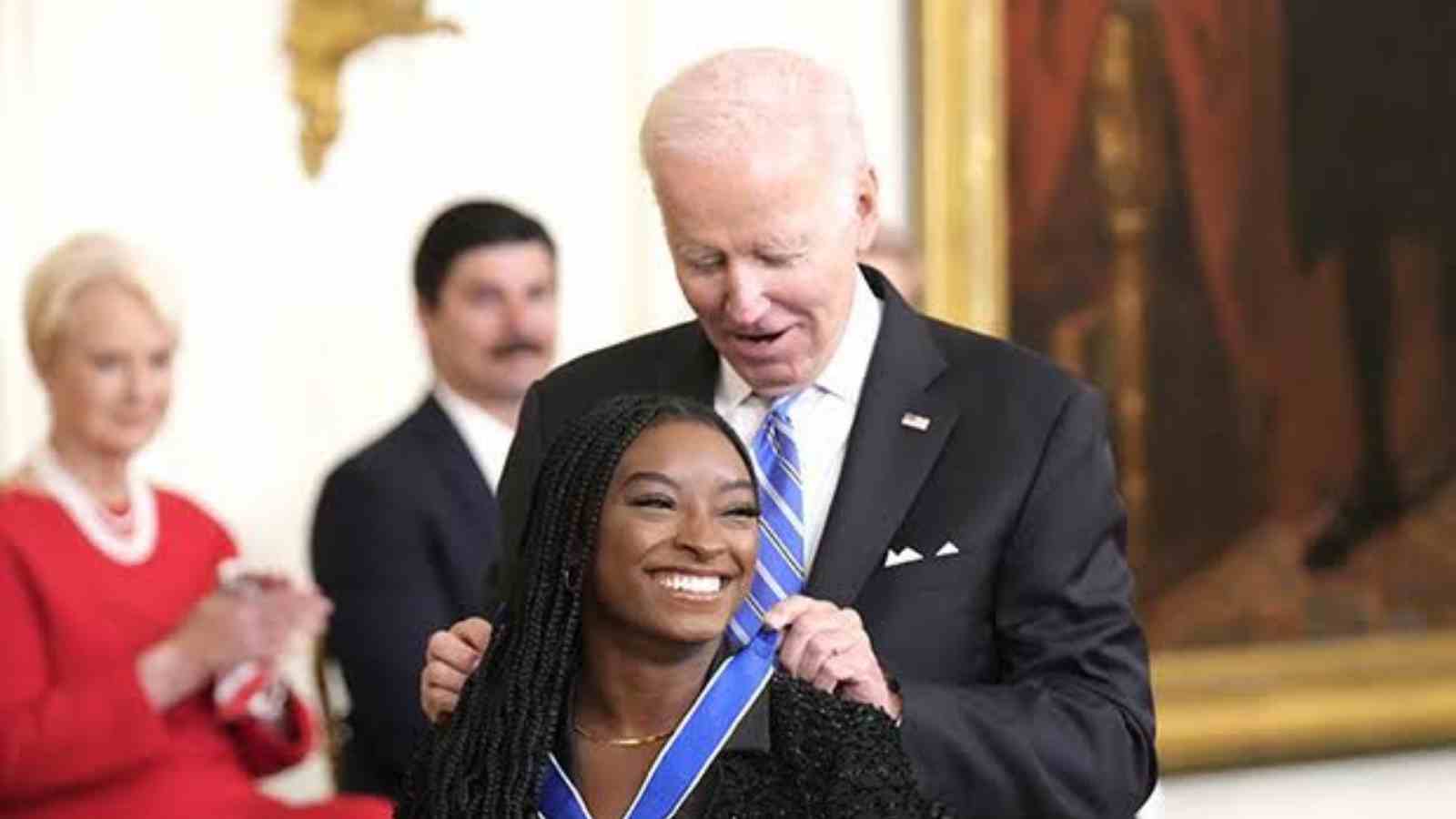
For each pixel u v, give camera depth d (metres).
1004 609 4.81
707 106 4.50
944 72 10.44
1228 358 11.27
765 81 4.52
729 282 4.54
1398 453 11.72
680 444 4.08
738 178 4.47
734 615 4.51
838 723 4.12
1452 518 11.87
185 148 9.24
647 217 10.05
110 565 6.91
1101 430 4.93
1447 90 11.73
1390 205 11.62
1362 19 11.51
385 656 7.17
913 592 4.75
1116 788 4.69
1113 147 10.89
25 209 8.95
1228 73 11.19
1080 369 10.88
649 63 10.06
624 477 4.07
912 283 8.72
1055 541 4.78
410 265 9.62
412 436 7.47
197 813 6.84
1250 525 11.36
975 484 4.80
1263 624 11.40
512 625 4.16
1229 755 11.25
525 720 4.10
